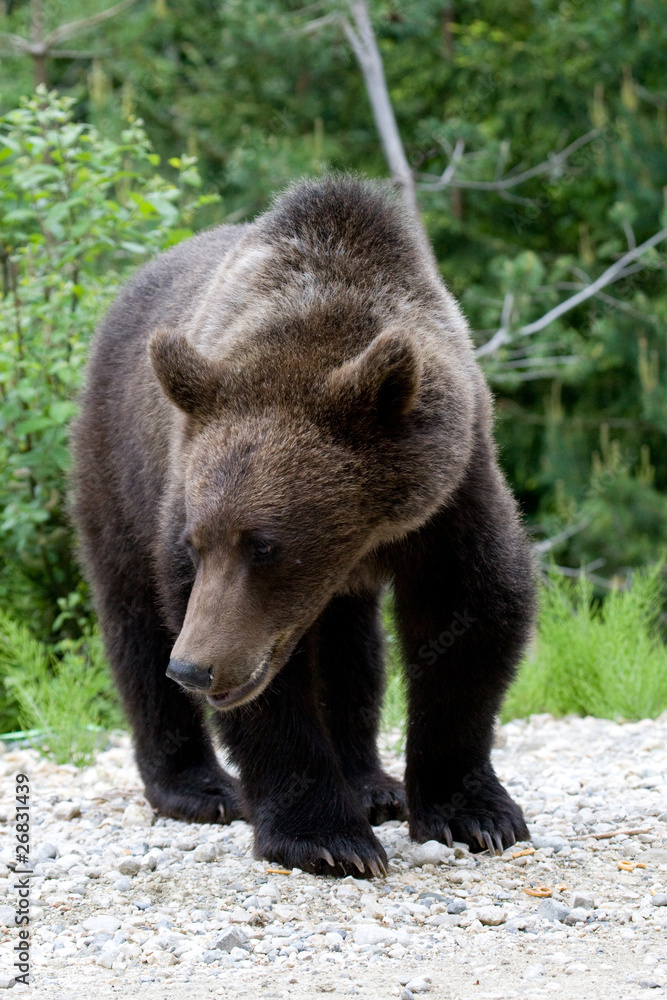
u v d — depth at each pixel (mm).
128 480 10438
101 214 15359
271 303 8461
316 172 25875
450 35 35750
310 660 8758
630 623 15844
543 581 16250
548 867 8438
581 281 32531
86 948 6996
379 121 29047
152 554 9797
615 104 30812
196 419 8117
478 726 9172
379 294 8477
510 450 33906
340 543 7871
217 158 33875
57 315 14961
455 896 7938
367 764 10586
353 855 8352
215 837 9484
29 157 16016
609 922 7277
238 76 33094
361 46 29078
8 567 16000
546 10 34656
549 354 31516
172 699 10672
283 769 8602
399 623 9336
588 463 30219
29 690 13492
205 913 7535
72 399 15023
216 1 32625
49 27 28500
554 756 12125
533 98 33688
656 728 13133
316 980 6434
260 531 7547
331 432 7863
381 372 7680
